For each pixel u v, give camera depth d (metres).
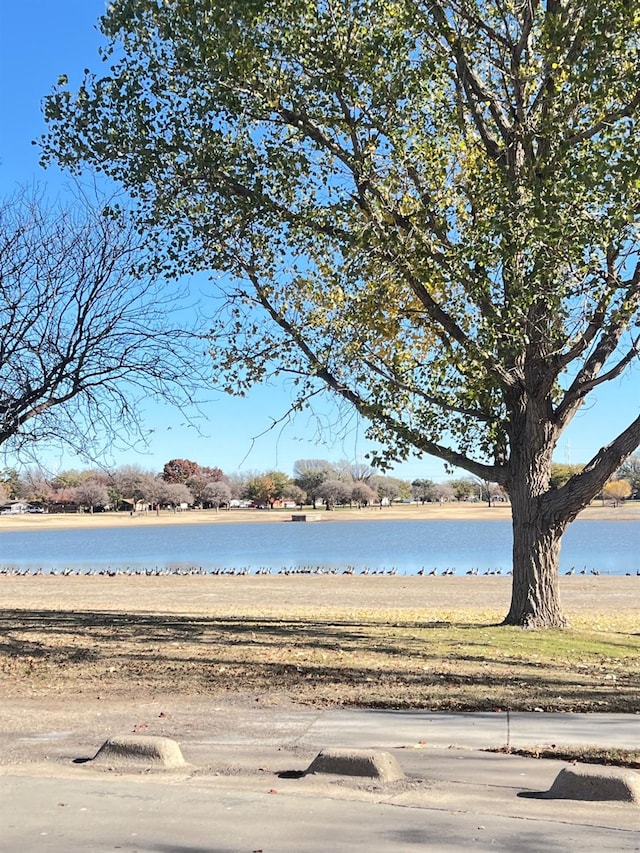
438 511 161.62
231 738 7.47
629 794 5.77
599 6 12.45
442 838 5.03
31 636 13.45
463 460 16.33
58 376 13.16
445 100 14.81
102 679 10.13
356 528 118.50
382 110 14.20
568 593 28.55
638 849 4.83
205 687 9.69
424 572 44.84
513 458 15.95
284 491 172.25
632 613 21.53
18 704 8.84
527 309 13.75
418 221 14.26
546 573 15.73
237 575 38.69
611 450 14.95
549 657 12.34
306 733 7.62
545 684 10.02
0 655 11.66
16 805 5.72
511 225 12.91
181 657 11.59
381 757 6.35
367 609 21.95
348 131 14.43
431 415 16.44
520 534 15.84
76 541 97.38
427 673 10.59
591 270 12.82
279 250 15.95
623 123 12.99
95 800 5.82
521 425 15.77
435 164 14.42
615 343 15.43
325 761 6.42
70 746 7.25
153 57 14.59
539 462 15.78
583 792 5.84
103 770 6.59
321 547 74.94
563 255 12.62
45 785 6.18
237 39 13.16
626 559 54.75
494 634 14.53
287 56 14.12
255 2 12.98
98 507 153.88
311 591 29.34
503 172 14.27
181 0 13.67
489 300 14.02
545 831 5.16
